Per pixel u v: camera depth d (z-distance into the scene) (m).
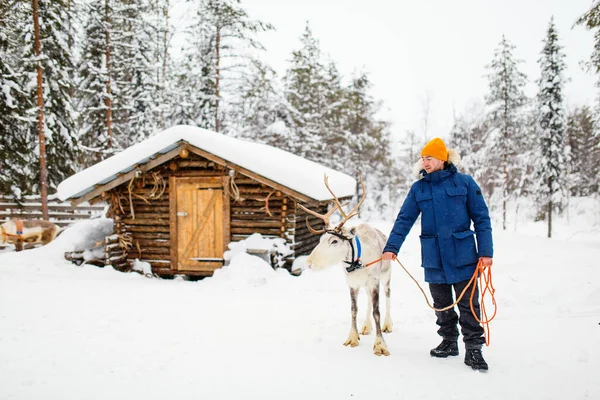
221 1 18.89
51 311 5.80
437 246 3.79
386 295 4.91
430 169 3.90
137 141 20.11
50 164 15.73
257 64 19.81
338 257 4.29
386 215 31.83
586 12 12.69
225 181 9.14
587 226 26.83
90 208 15.30
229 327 5.11
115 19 19.44
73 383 3.46
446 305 3.88
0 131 13.72
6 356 4.07
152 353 4.18
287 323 5.29
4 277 8.03
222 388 3.34
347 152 27.62
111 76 19.31
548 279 6.79
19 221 12.30
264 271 8.19
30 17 14.70
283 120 23.66
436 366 3.74
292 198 8.84
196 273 9.38
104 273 9.05
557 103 21.47
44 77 15.12
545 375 3.44
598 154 20.72
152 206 9.70
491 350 4.05
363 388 3.31
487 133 26.22
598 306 5.34
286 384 3.41
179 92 20.94
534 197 24.12
